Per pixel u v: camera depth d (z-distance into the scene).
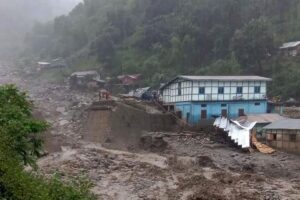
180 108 70.31
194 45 112.00
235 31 106.69
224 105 69.25
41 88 120.56
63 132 64.69
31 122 17.98
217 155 53.19
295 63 96.44
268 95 86.81
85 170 43.19
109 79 111.19
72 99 97.06
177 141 59.31
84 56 142.12
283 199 35.94
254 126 59.31
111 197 35.50
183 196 36.41
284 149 54.44
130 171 44.25
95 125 63.66
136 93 88.31
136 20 143.25
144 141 59.16
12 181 12.98
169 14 134.38
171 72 106.25
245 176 43.38
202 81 68.06
